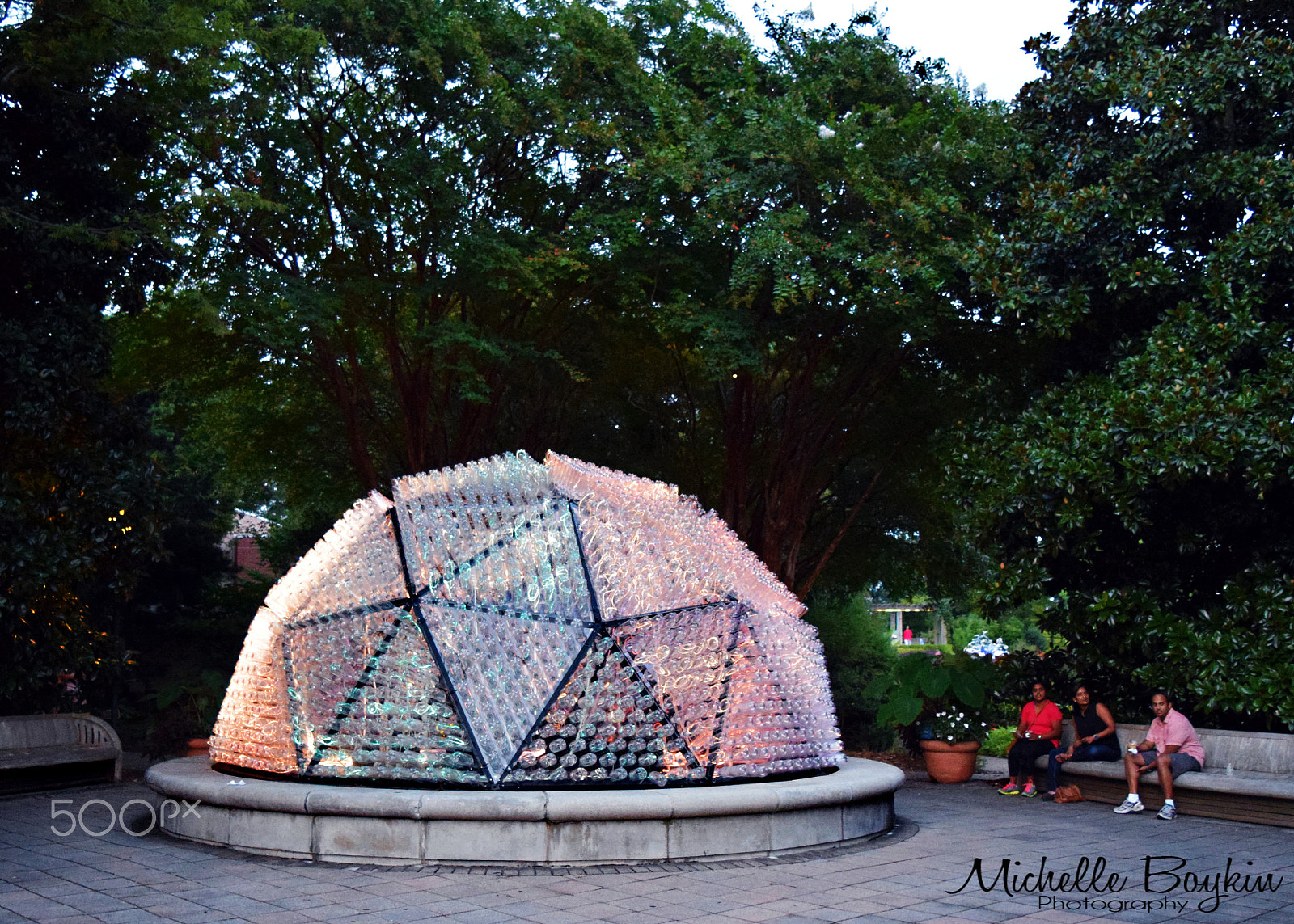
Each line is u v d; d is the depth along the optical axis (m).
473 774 8.41
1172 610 13.85
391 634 8.83
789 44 17.72
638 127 16.64
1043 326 14.14
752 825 8.44
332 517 23.33
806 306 16.05
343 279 16.09
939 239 15.09
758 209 15.84
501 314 17.59
